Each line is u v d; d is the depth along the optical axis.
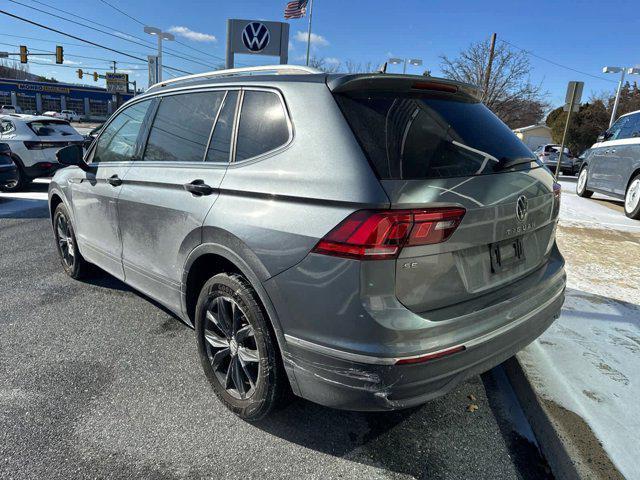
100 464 2.23
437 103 2.37
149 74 27.09
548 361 2.96
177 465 2.24
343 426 2.54
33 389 2.81
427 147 2.09
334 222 1.93
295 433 2.48
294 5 21.02
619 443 2.23
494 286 2.24
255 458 2.30
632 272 4.86
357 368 1.90
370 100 2.16
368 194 1.87
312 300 1.99
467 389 2.91
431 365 1.90
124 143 3.52
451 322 1.96
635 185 8.18
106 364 3.10
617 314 3.73
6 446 2.33
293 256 2.04
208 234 2.47
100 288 4.45
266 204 2.20
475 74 27.39
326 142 2.07
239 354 2.47
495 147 2.39
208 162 2.64
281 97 2.34
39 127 10.35
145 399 2.73
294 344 2.09
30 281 4.61
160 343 3.40
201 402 2.71
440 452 2.37
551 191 2.66
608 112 37.41
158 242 2.96
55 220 4.67
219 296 2.50
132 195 3.15
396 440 2.45
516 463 2.30
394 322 1.85
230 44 17.09
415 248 1.88
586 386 2.69
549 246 2.77
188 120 2.91
